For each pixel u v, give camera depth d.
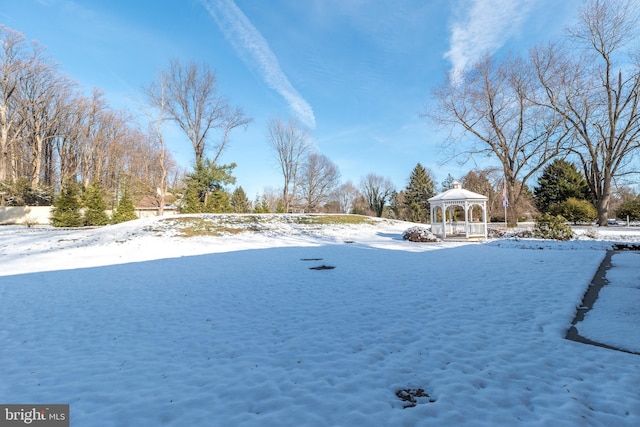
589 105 22.19
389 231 23.09
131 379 2.99
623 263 8.50
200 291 6.52
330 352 3.49
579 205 26.34
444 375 2.94
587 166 24.78
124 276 8.15
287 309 5.18
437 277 7.25
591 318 4.40
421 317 4.59
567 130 22.92
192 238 17.25
